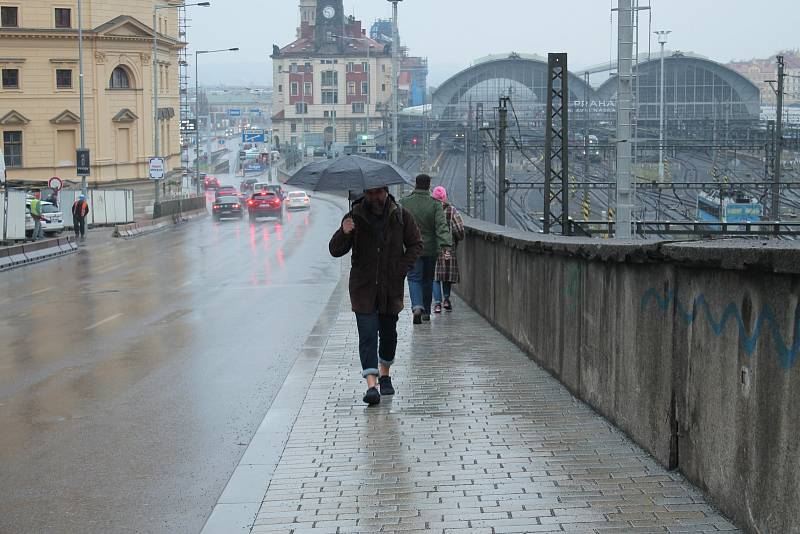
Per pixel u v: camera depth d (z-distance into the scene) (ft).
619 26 86.89
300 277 102.53
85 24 277.64
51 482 27.66
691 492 23.62
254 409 37.04
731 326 21.33
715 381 22.30
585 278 34.60
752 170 316.40
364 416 33.83
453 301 70.28
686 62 497.46
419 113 627.05
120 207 233.14
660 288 26.16
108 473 28.48
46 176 276.41
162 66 320.29
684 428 24.57
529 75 526.16
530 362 43.91
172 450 31.01
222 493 25.53
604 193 290.35
